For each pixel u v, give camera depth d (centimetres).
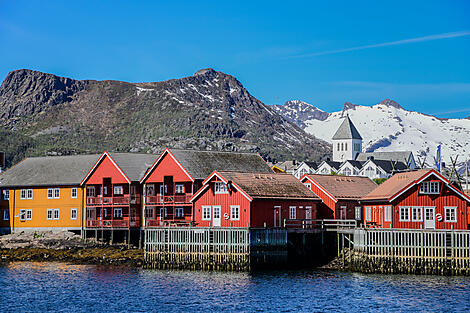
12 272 7419
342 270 7269
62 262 8256
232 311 5441
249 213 7612
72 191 10125
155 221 9212
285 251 7481
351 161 18800
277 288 6278
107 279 6875
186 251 7369
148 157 10150
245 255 7069
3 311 5488
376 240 6850
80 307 5609
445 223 7406
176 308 5544
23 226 10531
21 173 10931
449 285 6238
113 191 9750
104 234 9900
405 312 5331
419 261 6662
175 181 9050
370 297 5841
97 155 10925
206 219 7981
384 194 7712
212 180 7962
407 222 7444
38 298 5966
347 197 8806
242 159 9925
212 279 6756
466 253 6500
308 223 8244
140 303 5731
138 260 8281
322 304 5628
